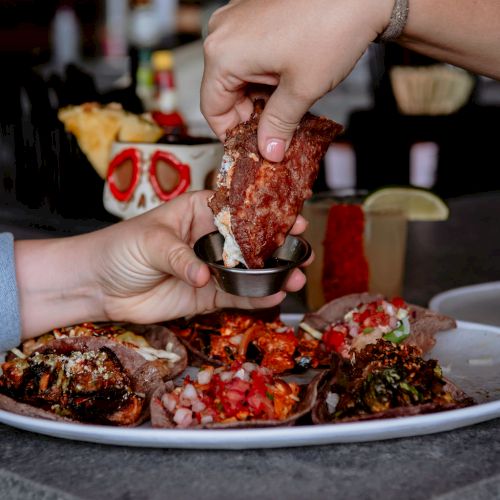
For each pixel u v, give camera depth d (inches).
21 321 34.5
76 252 34.7
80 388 30.0
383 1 28.5
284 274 29.9
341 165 98.0
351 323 34.7
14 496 26.8
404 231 41.4
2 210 49.2
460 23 30.3
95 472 26.9
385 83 85.9
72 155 44.8
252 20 28.8
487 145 90.1
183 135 43.3
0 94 49.2
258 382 29.0
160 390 29.3
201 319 36.0
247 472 26.7
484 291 43.8
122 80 60.6
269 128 29.2
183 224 35.0
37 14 125.3
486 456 27.4
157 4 140.3
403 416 28.1
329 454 27.5
